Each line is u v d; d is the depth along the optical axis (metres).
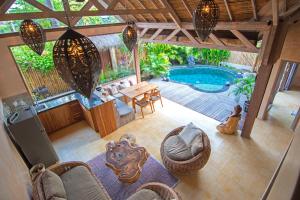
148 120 5.62
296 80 7.09
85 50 1.28
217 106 6.18
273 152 4.12
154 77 8.95
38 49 3.18
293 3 2.89
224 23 3.97
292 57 4.22
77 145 4.74
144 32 6.11
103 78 6.44
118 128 5.30
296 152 0.60
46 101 5.27
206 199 3.21
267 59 3.53
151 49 8.68
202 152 3.28
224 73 9.89
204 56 10.74
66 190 2.85
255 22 3.48
